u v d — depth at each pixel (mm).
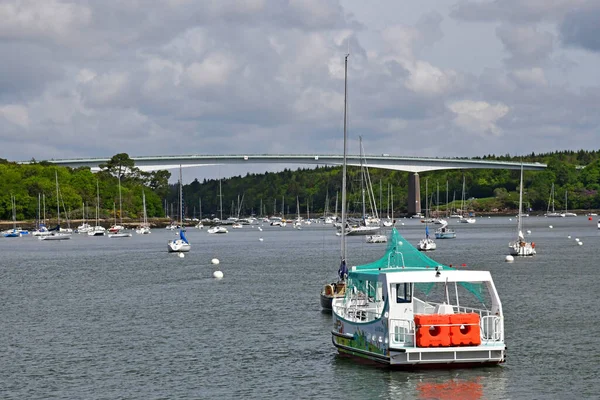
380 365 62156
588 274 134625
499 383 58594
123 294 115125
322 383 59344
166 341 76812
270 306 98562
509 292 109188
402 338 58469
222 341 76000
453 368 60656
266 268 157125
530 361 65625
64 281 137625
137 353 71688
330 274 141375
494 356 57750
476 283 65938
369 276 62281
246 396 57156
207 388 59469
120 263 178125
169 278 138625
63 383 61844
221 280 132875
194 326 84938
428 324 57062
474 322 57531
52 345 76250
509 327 81438
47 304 106125
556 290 111500
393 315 60062
